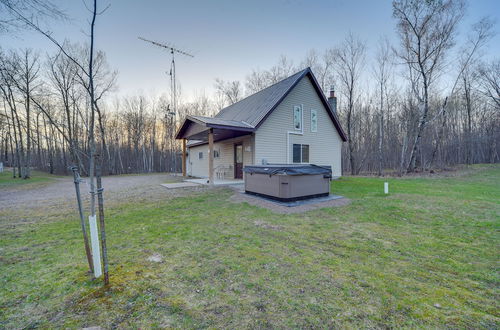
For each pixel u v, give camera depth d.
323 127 12.74
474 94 20.84
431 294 2.08
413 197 6.83
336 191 8.18
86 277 2.38
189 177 16.47
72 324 1.70
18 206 6.42
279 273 2.47
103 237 2.18
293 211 5.38
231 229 4.07
